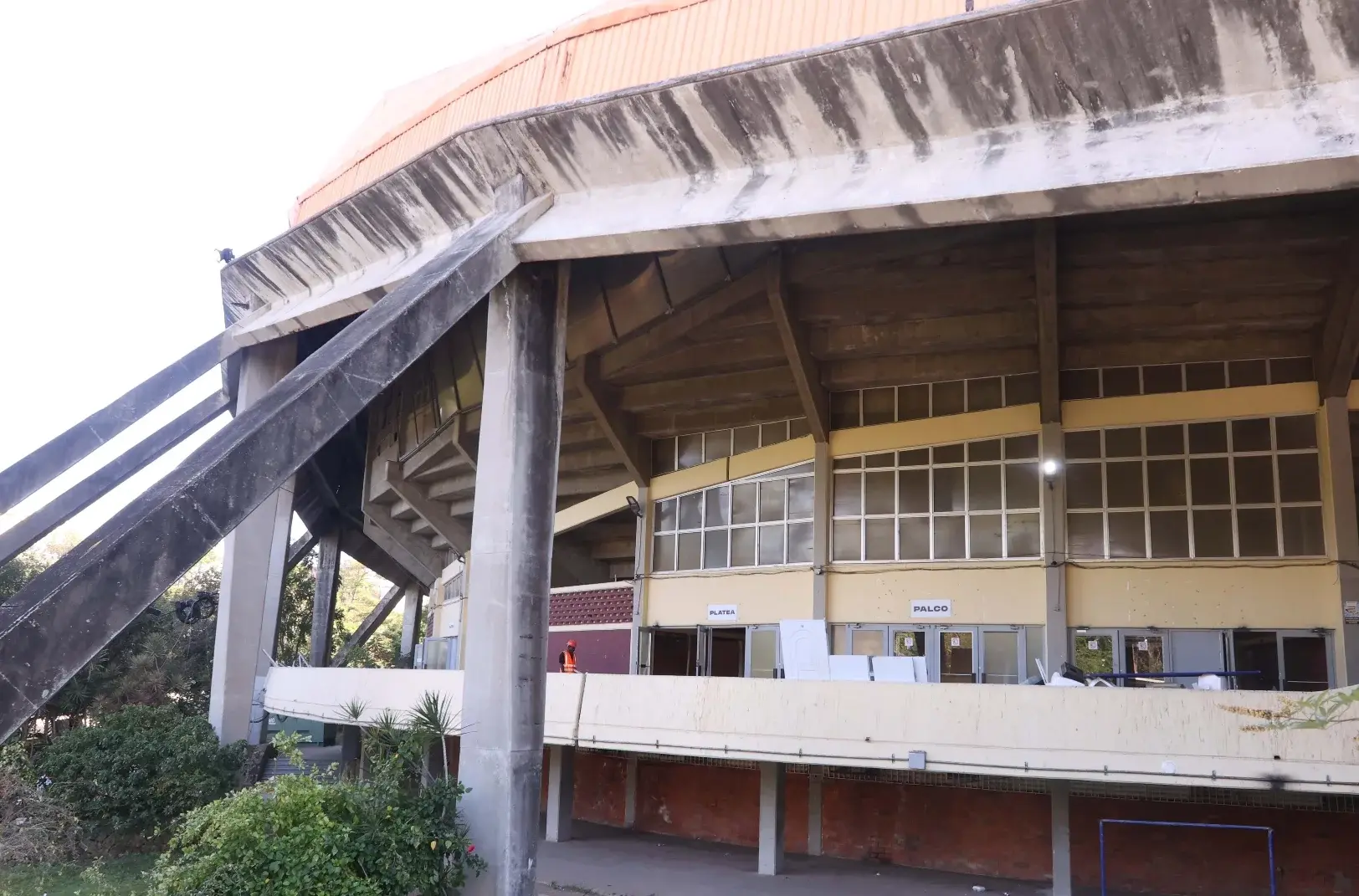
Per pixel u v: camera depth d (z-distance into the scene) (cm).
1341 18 1010
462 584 3744
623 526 3095
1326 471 1761
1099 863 1691
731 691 1708
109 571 974
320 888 1125
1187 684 1798
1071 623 1914
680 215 1439
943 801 1877
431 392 2927
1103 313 1895
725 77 1350
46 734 3219
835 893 1658
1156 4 1062
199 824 1183
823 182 1342
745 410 2470
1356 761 1257
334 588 5250
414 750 1429
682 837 2236
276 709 3078
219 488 1101
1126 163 1119
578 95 1775
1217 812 1622
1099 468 1947
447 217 1848
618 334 2047
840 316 2041
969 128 1253
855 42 1241
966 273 1906
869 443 2202
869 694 1580
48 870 1822
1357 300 1627
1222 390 1867
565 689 1938
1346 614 1695
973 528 2056
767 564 2348
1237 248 1689
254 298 2689
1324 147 1010
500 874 1420
